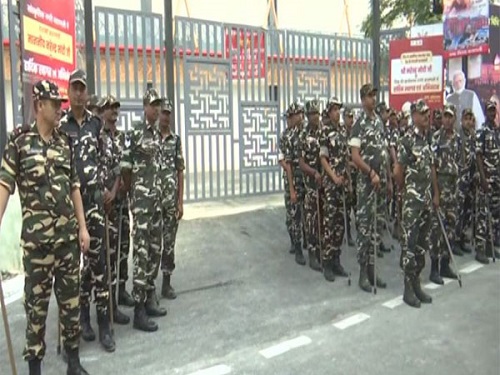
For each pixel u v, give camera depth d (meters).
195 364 3.94
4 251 5.63
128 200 4.95
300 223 6.73
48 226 3.37
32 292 3.42
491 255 7.02
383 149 5.73
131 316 4.91
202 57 8.54
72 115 4.00
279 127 9.63
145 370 3.86
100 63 7.69
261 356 4.07
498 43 10.69
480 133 6.98
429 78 9.78
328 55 10.18
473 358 4.04
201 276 6.10
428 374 3.78
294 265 6.64
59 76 6.12
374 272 5.70
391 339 4.39
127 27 7.84
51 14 5.89
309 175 6.24
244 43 9.05
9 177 3.30
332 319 4.87
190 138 8.56
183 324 4.74
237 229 7.73
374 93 5.63
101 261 4.20
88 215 4.03
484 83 10.47
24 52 5.32
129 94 7.91
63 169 3.44
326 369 3.85
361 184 5.66
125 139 4.62
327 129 5.98
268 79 9.42
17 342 4.32
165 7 7.52
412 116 5.32
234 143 9.12
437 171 6.39
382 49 11.14
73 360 3.70
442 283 5.96
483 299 5.41
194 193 8.77
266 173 9.59
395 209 7.66
